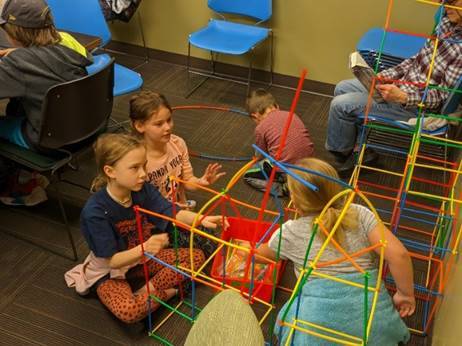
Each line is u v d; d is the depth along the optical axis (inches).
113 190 71.2
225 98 141.6
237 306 31.0
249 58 148.1
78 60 83.0
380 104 101.9
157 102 79.1
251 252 57.6
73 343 74.2
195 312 77.9
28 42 78.7
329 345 53.5
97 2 118.7
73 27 121.8
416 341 75.6
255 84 149.4
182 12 149.1
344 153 111.8
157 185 85.2
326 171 56.6
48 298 81.1
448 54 91.2
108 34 120.6
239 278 69.6
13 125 85.5
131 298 74.5
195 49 153.6
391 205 103.0
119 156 66.6
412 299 61.9
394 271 58.4
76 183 105.9
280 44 142.4
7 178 98.9
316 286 56.1
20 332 75.7
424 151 116.0
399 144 118.2
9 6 76.5
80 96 78.4
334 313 54.6
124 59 160.7
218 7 139.3
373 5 126.6
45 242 91.7
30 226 95.0
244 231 82.2
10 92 76.5
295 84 147.0
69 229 87.4
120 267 71.2
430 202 103.9
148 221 77.6
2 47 92.0
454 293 66.9
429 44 96.6
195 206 100.6
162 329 76.2
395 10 125.3
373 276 56.6
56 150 83.4
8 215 97.5
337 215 55.4
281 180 103.2
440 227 87.8
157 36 156.6
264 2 134.1
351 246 56.4
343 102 105.0
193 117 131.7
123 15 139.1
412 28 126.0
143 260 69.5
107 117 90.0
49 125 76.9
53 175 85.0
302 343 53.9
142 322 77.3
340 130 108.0
